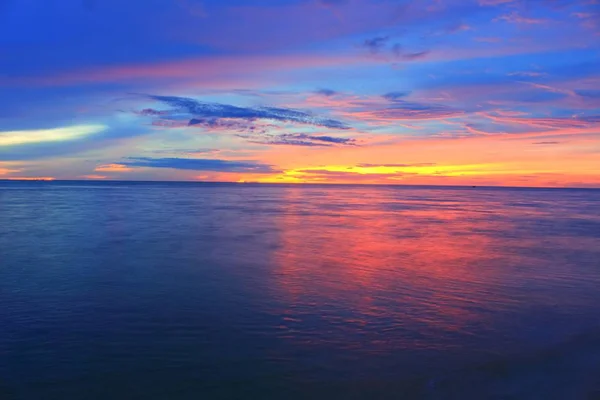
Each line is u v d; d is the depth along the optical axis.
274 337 8.92
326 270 15.01
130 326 9.45
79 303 10.98
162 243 20.39
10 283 12.83
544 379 7.28
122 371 7.47
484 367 7.69
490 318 10.19
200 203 53.50
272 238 22.67
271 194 93.88
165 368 7.59
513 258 17.66
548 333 9.27
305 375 7.39
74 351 8.20
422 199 79.38
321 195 93.06
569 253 19.02
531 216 39.81
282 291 12.23
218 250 18.64
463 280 13.77
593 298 11.90
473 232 26.73
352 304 11.10
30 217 32.31
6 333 8.99
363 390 6.94
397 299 11.60
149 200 58.66
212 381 7.19
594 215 41.62
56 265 15.30
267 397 6.74
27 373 7.39
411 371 7.54
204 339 8.80
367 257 17.61
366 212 43.03
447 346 8.57
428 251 19.28
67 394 6.79
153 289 12.30
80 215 34.44
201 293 11.95
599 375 7.43
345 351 8.30
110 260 16.23
